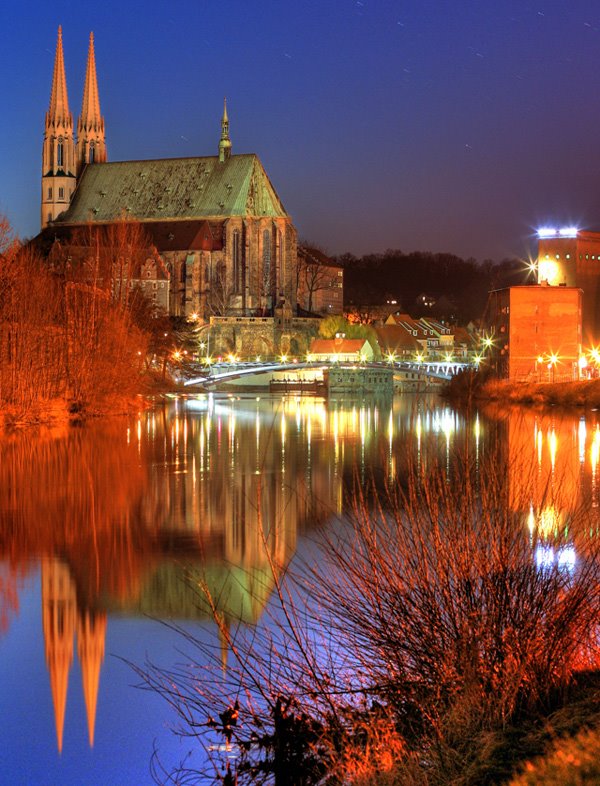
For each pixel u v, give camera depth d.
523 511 22.53
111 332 121.19
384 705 20.09
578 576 21.88
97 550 44.72
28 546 45.72
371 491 51.28
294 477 68.88
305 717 20.19
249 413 138.62
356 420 125.38
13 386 102.25
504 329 170.88
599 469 62.50
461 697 18.95
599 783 15.09
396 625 20.83
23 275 105.38
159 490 63.16
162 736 23.61
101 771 22.73
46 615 34.62
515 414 108.88
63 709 26.23
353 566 24.09
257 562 37.44
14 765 23.39
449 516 21.16
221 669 24.06
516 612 19.75
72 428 103.62
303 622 24.97
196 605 34.44
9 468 72.38
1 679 28.67
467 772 17.00
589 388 132.00
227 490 62.94
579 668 20.27
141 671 27.92
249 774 20.34
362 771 18.16
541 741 17.33
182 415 129.62
